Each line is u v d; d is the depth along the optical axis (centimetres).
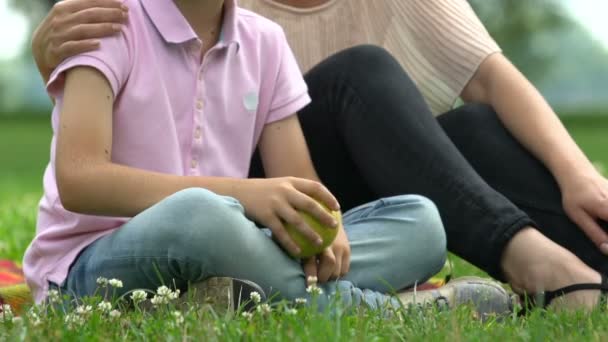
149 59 293
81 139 271
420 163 317
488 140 346
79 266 279
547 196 332
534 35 3189
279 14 380
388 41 381
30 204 684
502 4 3044
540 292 301
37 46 297
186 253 258
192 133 296
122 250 266
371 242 299
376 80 326
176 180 274
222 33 308
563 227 328
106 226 285
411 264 301
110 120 279
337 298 254
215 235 258
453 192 314
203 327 225
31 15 3050
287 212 268
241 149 307
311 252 276
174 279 266
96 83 277
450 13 375
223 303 261
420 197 307
